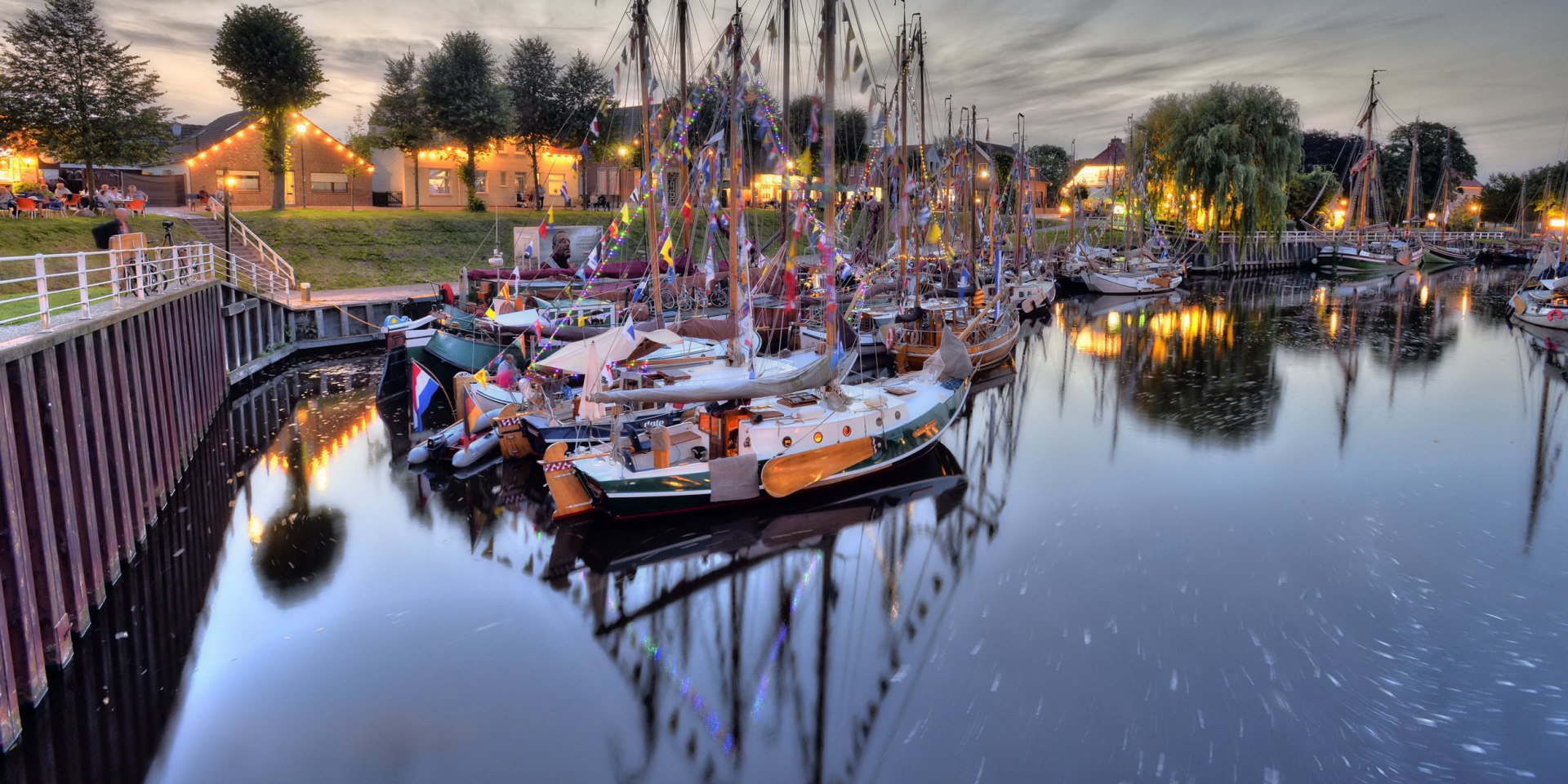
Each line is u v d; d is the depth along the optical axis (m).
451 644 10.86
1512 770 8.09
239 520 14.70
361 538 14.01
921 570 12.90
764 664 10.45
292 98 41.50
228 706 9.39
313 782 8.23
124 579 11.91
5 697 8.05
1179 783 8.05
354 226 40.84
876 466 16.14
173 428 15.93
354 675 10.05
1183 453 18.25
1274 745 8.53
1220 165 57.53
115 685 9.70
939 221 32.81
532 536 14.20
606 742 8.96
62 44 30.78
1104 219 74.44
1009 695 9.56
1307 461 17.44
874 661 10.44
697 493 14.25
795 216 14.99
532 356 20.00
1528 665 9.80
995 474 17.17
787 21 15.10
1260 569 12.41
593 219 46.38
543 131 50.69
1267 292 51.25
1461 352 30.53
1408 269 62.66
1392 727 8.75
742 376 15.47
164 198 44.00
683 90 16.62
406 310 32.75
